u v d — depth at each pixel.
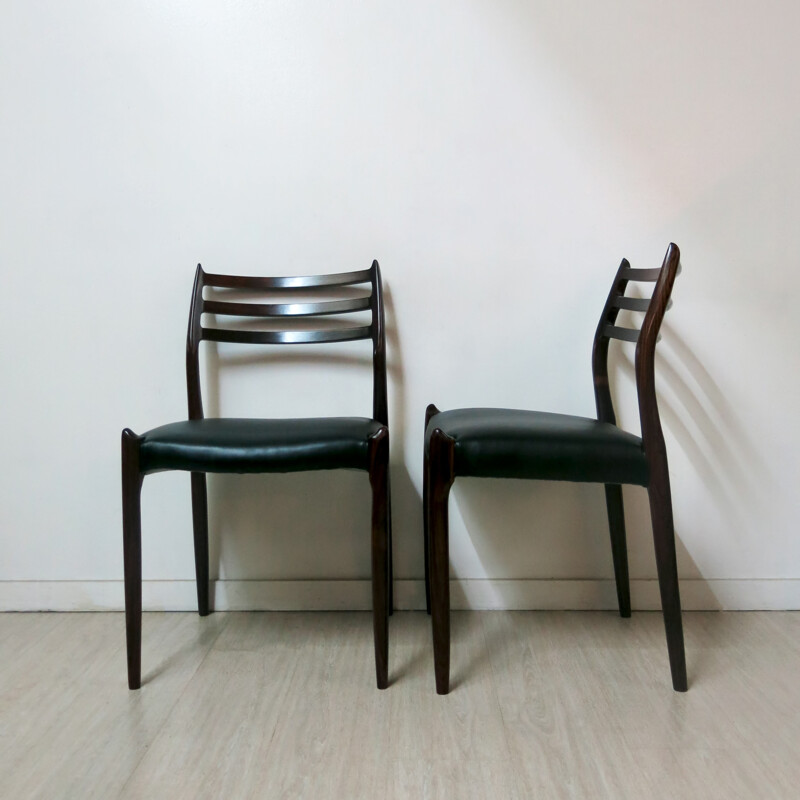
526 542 1.46
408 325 1.43
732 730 1.00
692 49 1.38
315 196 1.41
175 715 1.04
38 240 1.42
